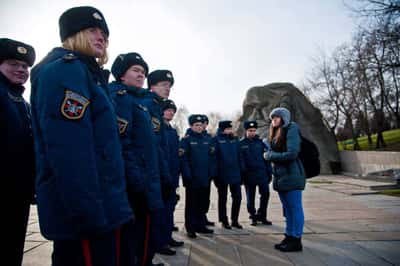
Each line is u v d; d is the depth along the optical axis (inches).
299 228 146.6
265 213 209.5
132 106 95.3
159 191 95.9
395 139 951.6
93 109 64.2
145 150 94.1
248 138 222.1
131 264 78.1
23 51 103.6
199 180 182.9
